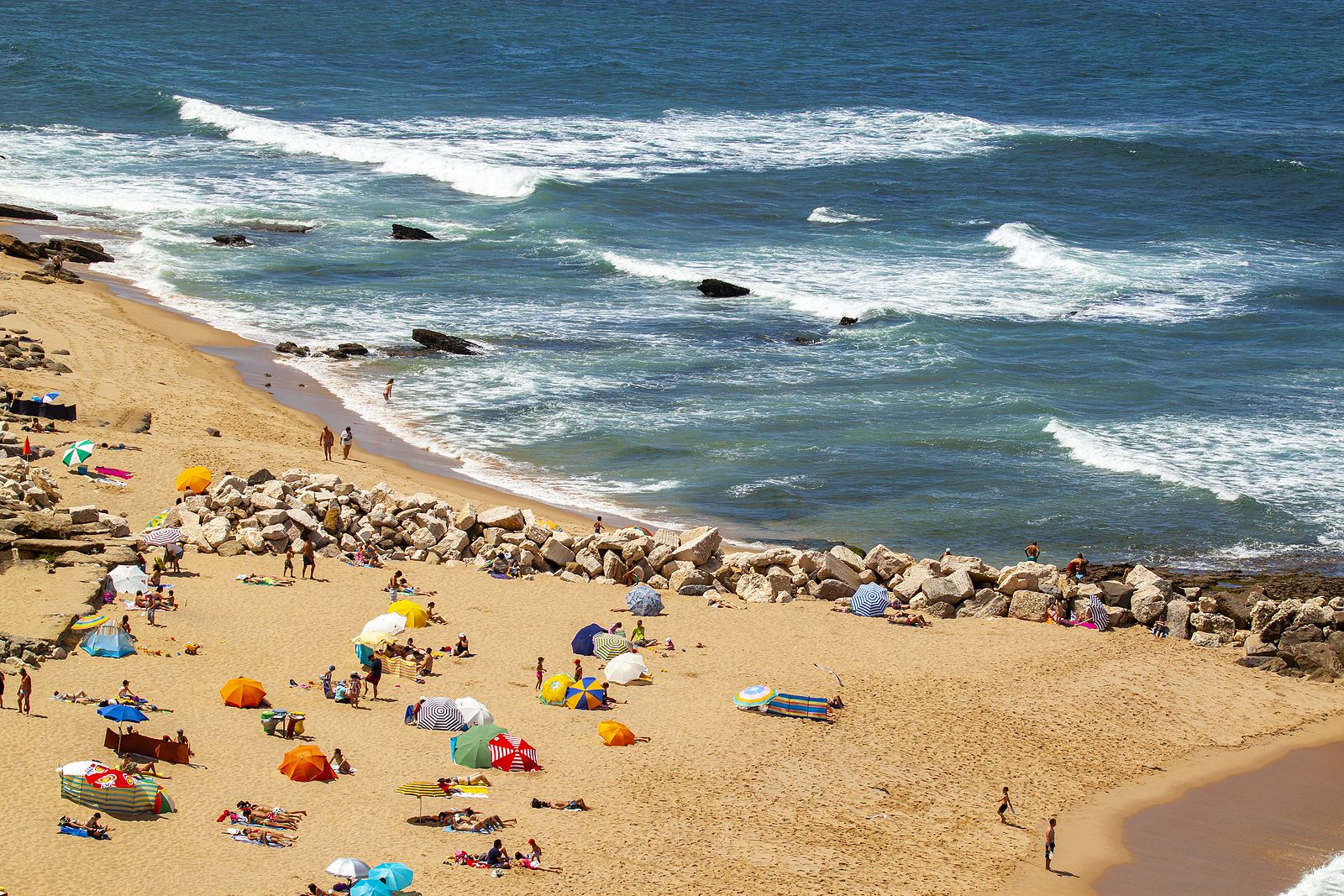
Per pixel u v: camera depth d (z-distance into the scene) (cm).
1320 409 5503
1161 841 2934
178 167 9556
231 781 2894
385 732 3173
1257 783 3198
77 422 4938
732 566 4219
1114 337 6412
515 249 7850
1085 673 3697
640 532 4291
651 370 5978
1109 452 5072
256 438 5016
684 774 3064
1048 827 2878
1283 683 3725
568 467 5009
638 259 7600
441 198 8981
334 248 7756
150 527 4138
